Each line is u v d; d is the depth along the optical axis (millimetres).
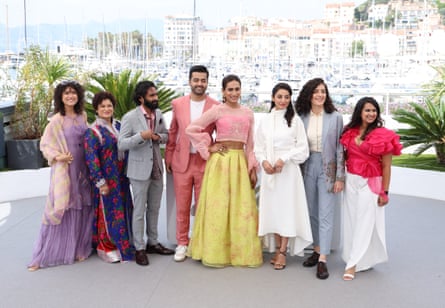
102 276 3354
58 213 3455
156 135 3578
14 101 6051
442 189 5512
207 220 3486
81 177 3605
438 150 6059
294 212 3426
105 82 6266
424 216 4859
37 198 5484
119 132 3596
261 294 3074
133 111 3572
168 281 3270
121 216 3611
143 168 3531
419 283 3271
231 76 3486
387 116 7699
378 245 3424
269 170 3359
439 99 6367
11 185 5406
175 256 3648
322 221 3410
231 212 3484
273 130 3438
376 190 3307
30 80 5969
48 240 3512
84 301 2969
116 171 3600
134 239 3605
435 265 3600
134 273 3406
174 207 3949
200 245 3549
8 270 3461
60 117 3516
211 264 3469
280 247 3529
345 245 3463
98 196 3646
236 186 3486
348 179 3404
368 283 3264
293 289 3154
